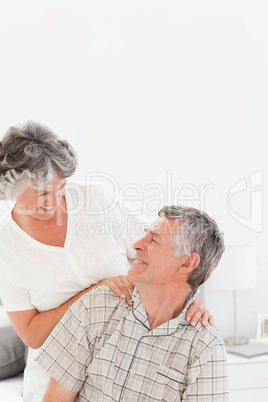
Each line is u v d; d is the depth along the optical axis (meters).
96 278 1.79
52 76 3.17
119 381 1.52
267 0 3.41
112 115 3.24
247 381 2.93
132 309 1.57
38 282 1.75
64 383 1.57
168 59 3.30
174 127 3.31
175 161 3.31
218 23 3.35
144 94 3.27
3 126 3.12
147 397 1.50
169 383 1.49
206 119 3.35
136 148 3.27
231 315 3.39
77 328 1.58
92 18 3.21
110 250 1.80
